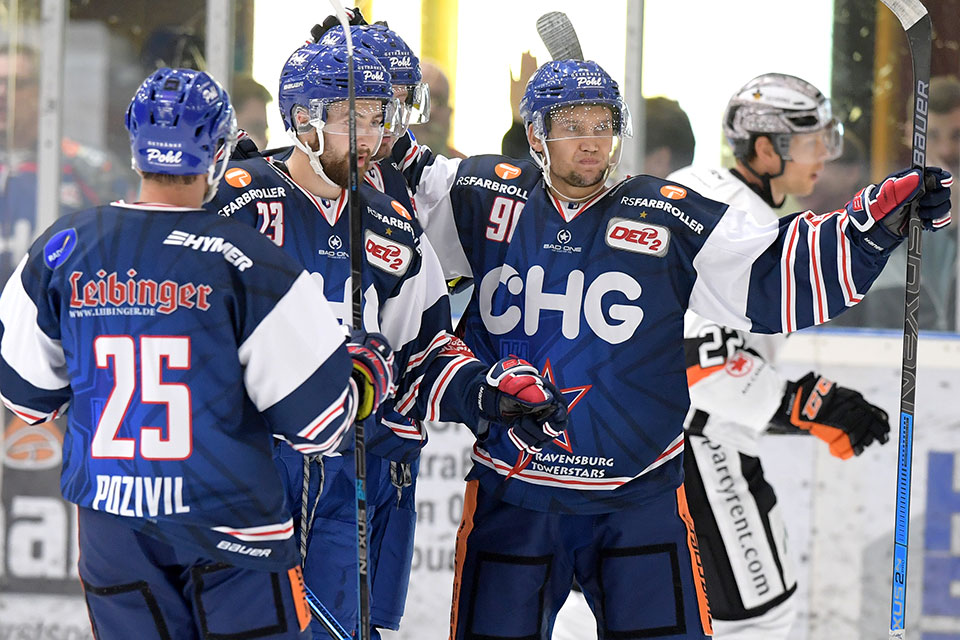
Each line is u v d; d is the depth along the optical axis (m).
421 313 10.33
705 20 16.00
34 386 8.57
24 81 16.34
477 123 15.90
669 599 10.10
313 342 8.10
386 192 10.95
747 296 10.07
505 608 10.19
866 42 16.06
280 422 8.17
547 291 10.12
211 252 7.99
